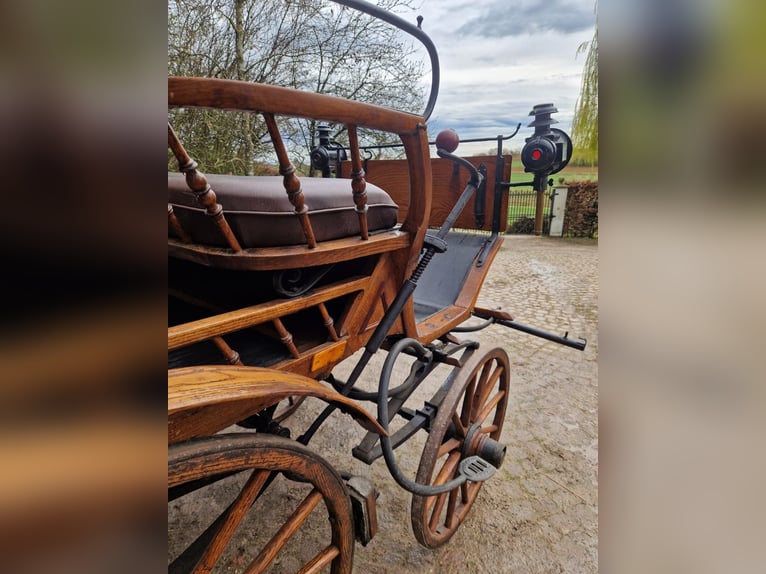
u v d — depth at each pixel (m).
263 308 1.12
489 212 2.86
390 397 1.89
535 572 1.94
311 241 1.14
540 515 2.25
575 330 4.84
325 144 3.43
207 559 0.98
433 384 3.63
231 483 2.41
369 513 1.38
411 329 1.83
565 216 11.55
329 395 1.14
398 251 1.54
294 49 5.90
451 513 1.99
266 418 1.40
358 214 1.29
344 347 1.42
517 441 2.84
